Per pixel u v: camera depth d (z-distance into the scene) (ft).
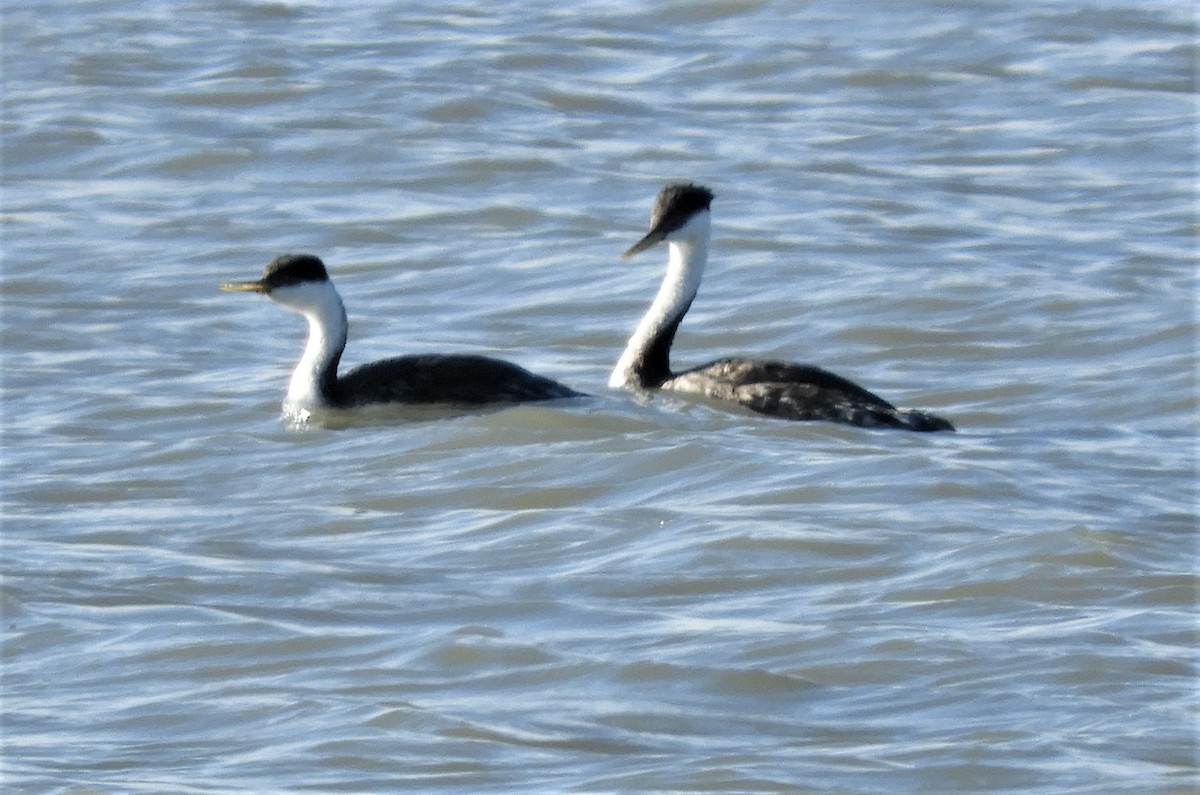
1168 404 63.57
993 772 35.42
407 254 81.46
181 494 53.11
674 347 71.41
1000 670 39.96
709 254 80.28
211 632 42.47
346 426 58.75
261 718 38.37
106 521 50.70
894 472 52.37
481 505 51.60
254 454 56.34
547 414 57.16
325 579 45.85
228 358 67.77
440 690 39.47
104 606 44.24
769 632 41.78
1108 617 42.70
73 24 115.75
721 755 36.32
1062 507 50.26
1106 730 37.24
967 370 68.03
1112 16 117.19
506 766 36.01
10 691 40.09
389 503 51.90
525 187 90.63
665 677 39.88
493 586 45.21
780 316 73.77
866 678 39.88
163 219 85.76
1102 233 83.76
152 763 36.45
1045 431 59.62
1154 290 75.10
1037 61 110.52
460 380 60.23
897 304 74.08
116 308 74.23
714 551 46.85
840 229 83.87
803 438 55.93
